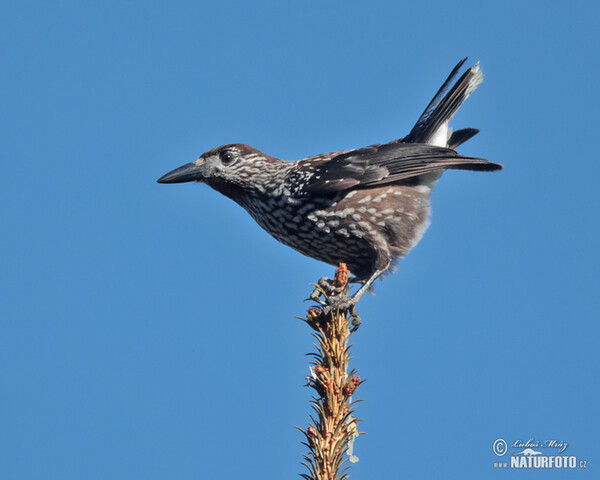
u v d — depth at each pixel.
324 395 6.99
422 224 11.05
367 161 10.96
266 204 11.72
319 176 11.00
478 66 12.13
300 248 11.73
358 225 10.90
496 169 10.92
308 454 6.79
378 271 10.85
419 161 10.87
